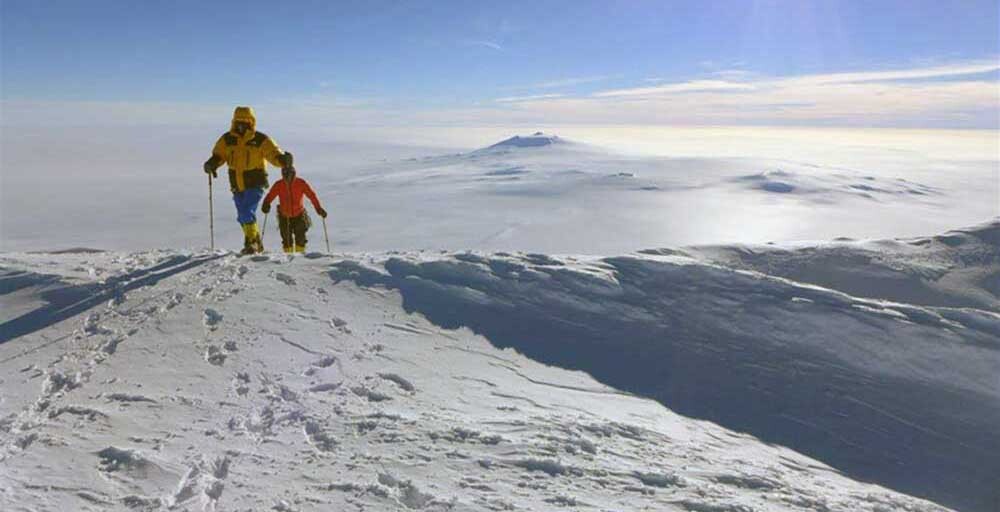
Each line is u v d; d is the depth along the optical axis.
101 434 4.63
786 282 9.02
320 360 6.23
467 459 4.42
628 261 9.72
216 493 3.91
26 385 5.47
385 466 4.27
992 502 5.19
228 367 5.97
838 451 5.72
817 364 7.13
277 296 7.88
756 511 4.02
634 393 6.37
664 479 4.35
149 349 6.30
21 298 7.78
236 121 10.05
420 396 5.60
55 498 3.78
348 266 9.00
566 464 4.40
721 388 6.60
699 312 8.17
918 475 5.48
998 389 6.75
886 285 10.68
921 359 7.25
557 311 7.99
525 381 6.29
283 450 4.47
